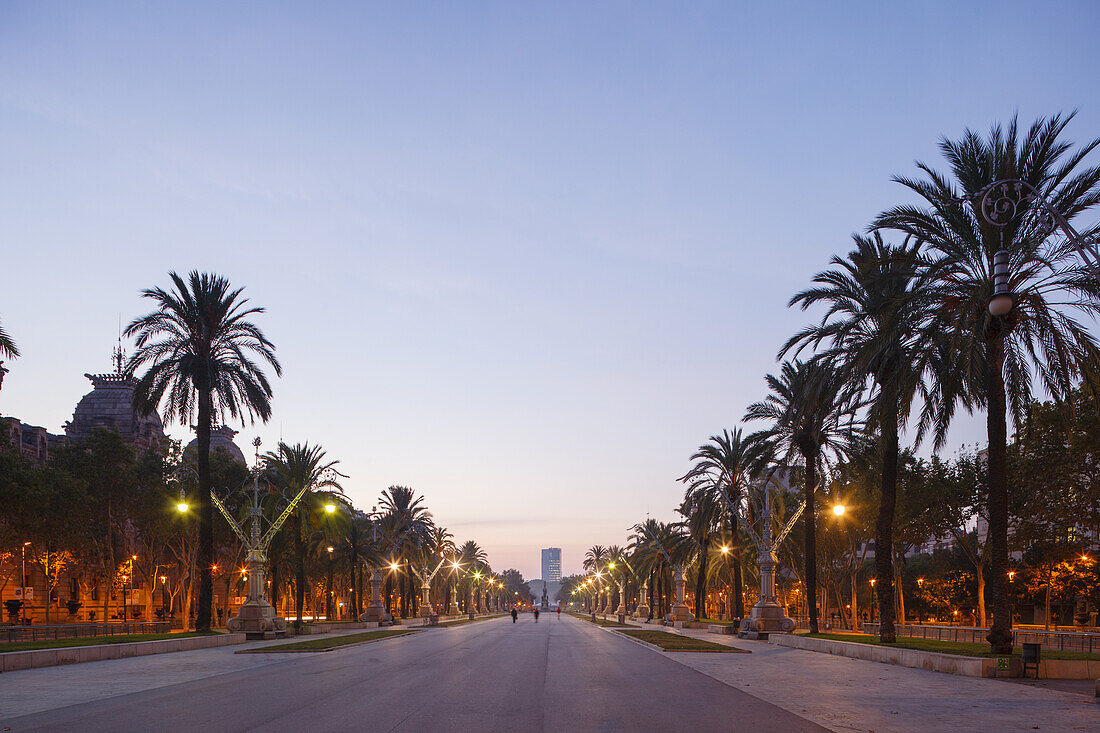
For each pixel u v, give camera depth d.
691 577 115.62
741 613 65.94
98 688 22.64
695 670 29.53
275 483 64.56
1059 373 31.12
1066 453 44.50
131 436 97.94
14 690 22.16
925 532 61.38
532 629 79.31
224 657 36.44
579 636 61.50
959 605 87.44
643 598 139.12
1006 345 31.67
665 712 17.52
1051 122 29.64
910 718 16.80
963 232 31.30
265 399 51.84
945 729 15.33
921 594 93.88
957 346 29.34
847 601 105.56
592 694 21.09
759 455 55.53
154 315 49.94
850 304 41.69
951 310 32.03
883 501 39.44
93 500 65.75
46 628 48.97
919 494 60.81
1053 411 44.47
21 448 77.94
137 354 49.72
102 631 56.12
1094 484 43.41
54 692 21.61
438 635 63.66
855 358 36.91
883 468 39.81
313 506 63.81
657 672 28.47
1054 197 29.61
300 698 20.02
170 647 40.41
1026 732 14.99
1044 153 29.64
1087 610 81.44
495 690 21.97
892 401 35.41
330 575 86.88
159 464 72.56
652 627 84.75
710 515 66.69
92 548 67.31
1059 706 19.00
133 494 69.44
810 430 48.31
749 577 106.06
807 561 51.47
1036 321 29.80
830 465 55.22
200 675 26.97
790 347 43.53
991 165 30.53
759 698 20.44
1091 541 48.84
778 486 62.94
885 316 34.25
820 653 40.91
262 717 16.50
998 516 29.89
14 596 76.88
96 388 101.69
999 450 30.19
